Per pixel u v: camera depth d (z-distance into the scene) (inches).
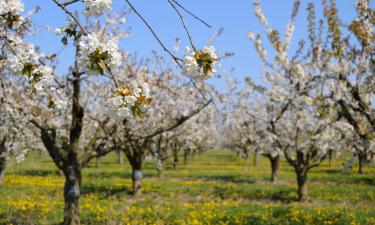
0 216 522.0
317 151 778.2
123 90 128.7
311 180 1172.5
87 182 1020.5
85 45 124.3
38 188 883.4
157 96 747.4
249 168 1713.8
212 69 136.9
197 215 550.0
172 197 815.7
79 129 471.8
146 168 1652.3
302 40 586.9
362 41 365.7
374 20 360.8
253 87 684.1
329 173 1393.9
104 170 1485.0
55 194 804.0
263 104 900.0
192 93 842.2
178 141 1248.8
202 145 1883.6
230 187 956.0
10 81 426.0
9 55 152.5
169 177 1247.5
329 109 453.1
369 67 379.2
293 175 1334.9
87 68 126.0
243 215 552.4
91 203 661.9
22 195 766.5
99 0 132.3
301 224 504.4
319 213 549.0
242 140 1142.3
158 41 136.0
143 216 550.6
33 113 472.7
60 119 657.6
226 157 2564.0
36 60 154.3
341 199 800.9
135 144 793.6
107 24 499.5
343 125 488.1
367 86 413.7
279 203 780.0
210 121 1197.7
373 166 1695.4
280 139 778.8
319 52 471.5
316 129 679.1
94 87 663.1
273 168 1155.9
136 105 129.8
